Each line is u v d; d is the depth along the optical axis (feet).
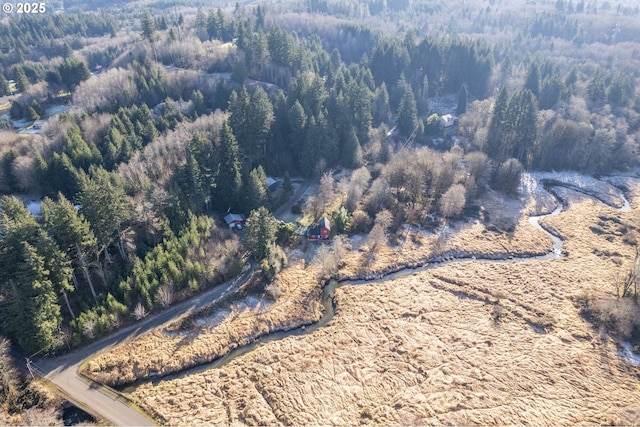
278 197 321.11
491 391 183.52
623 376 192.54
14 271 186.91
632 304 226.58
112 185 234.79
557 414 173.47
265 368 192.44
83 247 203.00
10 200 208.95
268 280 247.91
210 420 167.12
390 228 307.17
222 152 298.56
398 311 230.07
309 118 360.28
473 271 267.80
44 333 181.68
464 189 329.93
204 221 267.80
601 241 302.86
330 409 173.78
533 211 345.31
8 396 166.91
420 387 184.44
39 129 356.18
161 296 217.77
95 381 181.06
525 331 217.97
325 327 219.61
